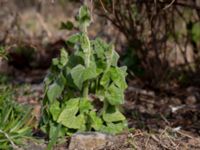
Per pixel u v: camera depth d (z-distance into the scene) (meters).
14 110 3.74
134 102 4.83
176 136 3.78
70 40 3.49
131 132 3.75
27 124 3.61
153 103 4.78
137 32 5.09
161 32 5.12
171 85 5.35
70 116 3.48
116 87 3.48
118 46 5.98
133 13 4.95
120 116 3.56
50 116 3.52
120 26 4.89
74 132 3.55
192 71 5.46
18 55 6.18
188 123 4.15
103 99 3.50
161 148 3.57
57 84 3.48
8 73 5.94
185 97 5.00
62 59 3.52
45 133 3.68
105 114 3.56
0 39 5.96
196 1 5.34
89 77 3.38
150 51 5.20
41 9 7.62
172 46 5.89
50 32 6.95
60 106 3.56
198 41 6.16
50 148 3.34
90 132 3.50
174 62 5.55
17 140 3.47
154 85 5.25
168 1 4.47
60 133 3.54
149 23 4.88
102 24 6.26
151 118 4.29
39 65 6.31
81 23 3.47
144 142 3.62
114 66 3.48
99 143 3.49
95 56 3.48
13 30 6.20
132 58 5.54
